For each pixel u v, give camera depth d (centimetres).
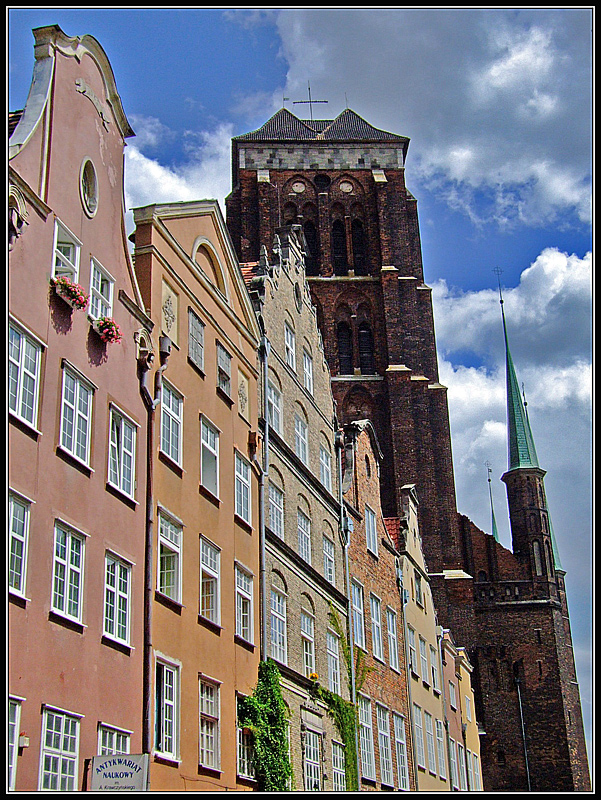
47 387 2162
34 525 2052
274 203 9056
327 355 8544
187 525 2800
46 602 2056
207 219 3272
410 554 5438
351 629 4200
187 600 2736
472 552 8381
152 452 2633
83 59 2495
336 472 4425
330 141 9262
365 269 8938
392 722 4534
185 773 2572
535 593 8125
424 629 5503
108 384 2444
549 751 7688
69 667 2109
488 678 7900
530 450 9181
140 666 2425
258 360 3619
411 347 8638
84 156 2448
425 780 4947
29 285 2133
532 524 8669
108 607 2334
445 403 8569
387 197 9112
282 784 3039
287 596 3541
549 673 7894
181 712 2594
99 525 2314
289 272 4238
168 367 2822
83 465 2273
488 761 7694
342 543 4297
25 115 2275
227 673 2931
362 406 8394
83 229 2409
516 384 9669
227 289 3416
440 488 8269
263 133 9319
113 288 2545
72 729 2100
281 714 3144
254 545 3303
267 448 3534
